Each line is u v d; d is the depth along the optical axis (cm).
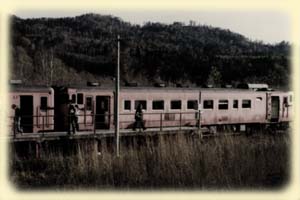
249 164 1972
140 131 2712
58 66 6962
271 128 3881
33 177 1983
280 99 3969
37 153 2305
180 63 10025
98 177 1911
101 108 2908
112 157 2073
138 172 1916
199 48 11194
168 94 3178
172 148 2061
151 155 2072
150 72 9500
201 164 1956
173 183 1827
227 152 2105
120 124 2953
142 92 3044
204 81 9794
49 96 2658
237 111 3600
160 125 2981
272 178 1917
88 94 2830
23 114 2594
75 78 6862
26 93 2569
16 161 2203
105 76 8125
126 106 2972
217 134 2712
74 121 2502
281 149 2252
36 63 6794
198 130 3006
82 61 8700
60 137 2416
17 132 2456
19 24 8350
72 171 2002
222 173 1884
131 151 2111
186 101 3275
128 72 8575
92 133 2522
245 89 3759
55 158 2200
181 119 3234
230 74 9975
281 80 9000
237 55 10481
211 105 3422
